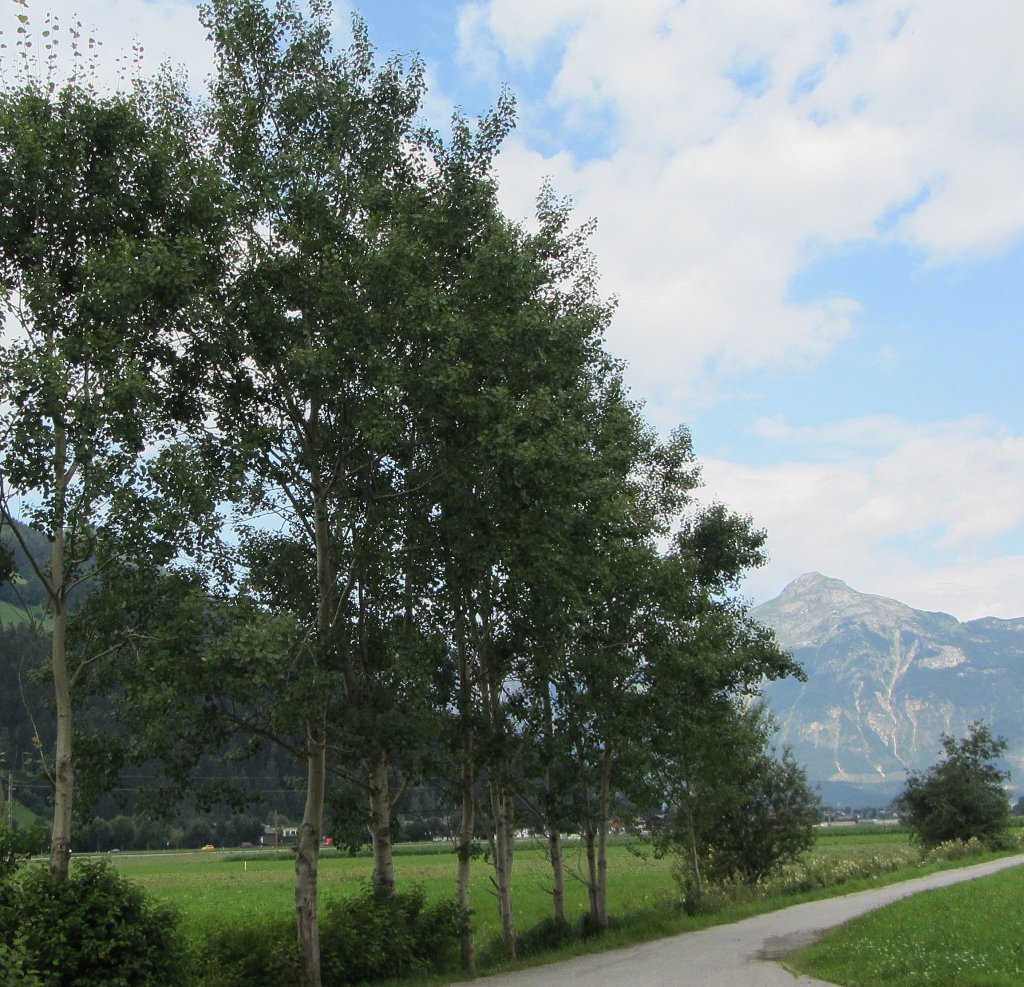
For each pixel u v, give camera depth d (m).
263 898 48.19
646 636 26.62
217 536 18.95
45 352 15.80
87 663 17.16
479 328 18.91
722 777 34.12
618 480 25.53
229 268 18.97
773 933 25.98
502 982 18.50
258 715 18.98
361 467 19.84
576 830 28.59
